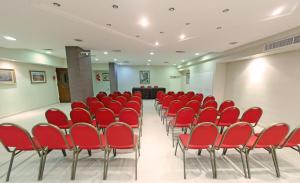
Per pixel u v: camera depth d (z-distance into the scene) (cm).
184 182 204
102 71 1265
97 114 298
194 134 201
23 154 281
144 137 363
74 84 534
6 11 246
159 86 1351
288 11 249
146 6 234
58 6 234
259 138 200
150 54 730
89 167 239
